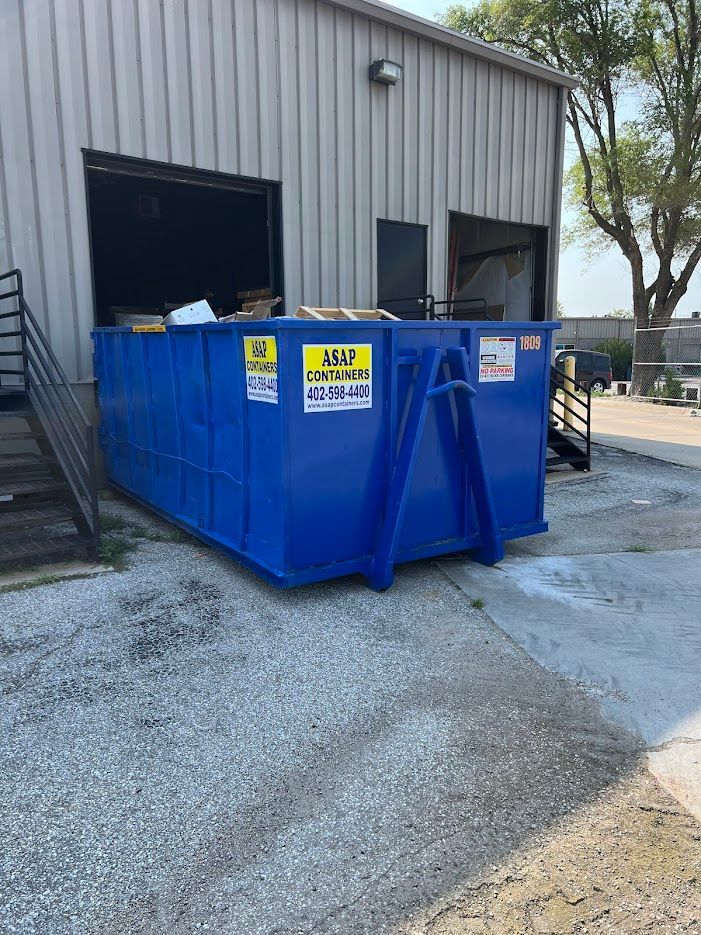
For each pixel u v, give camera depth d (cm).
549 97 1220
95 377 777
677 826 256
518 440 552
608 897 223
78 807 260
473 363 509
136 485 691
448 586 492
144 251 1384
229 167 863
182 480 577
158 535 601
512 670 372
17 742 298
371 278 1023
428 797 269
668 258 2362
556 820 258
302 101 918
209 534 527
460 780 279
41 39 721
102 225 1296
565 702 340
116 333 685
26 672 359
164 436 605
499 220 1181
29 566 518
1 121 708
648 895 224
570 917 215
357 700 338
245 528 481
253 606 448
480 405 521
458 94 1090
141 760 288
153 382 612
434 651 391
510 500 558
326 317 516
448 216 1109
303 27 906
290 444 427
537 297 1284
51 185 743
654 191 2161
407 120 1032
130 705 329
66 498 558
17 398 655
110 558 527
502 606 458
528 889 225
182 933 206
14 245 729
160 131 805
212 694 340
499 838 248
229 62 849
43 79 726
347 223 987
